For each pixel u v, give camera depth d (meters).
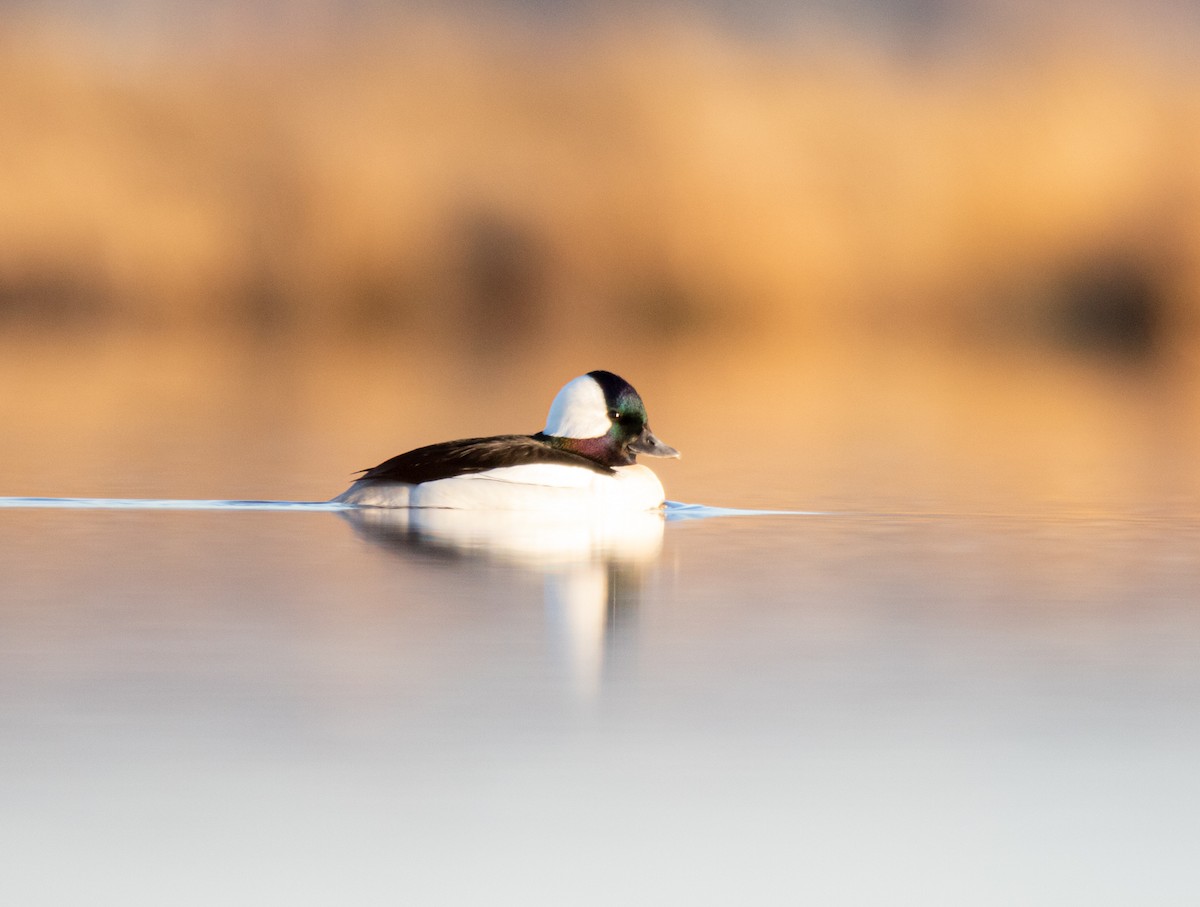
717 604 11.07
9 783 7.41
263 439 20.66
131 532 13.64
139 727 8.17
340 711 8.45
